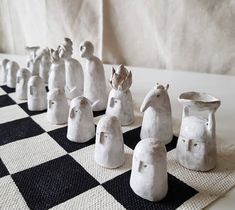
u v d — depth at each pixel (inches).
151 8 15.9
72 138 9.0
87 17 18.1
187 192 6.7
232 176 7.3
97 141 7.7
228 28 14.4
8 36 21.9
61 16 18.7
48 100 10.0
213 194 6.7
